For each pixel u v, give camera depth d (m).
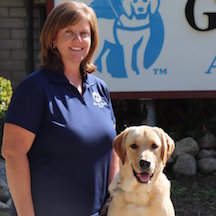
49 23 3.40
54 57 3.43
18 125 3.15
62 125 3.24
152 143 3.54
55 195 3.29
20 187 3.16
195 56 7.33
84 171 3.35
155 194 3.58
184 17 7.28
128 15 7.27
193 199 6.26
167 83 7.36
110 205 3.66
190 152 7.18
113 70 7.34
